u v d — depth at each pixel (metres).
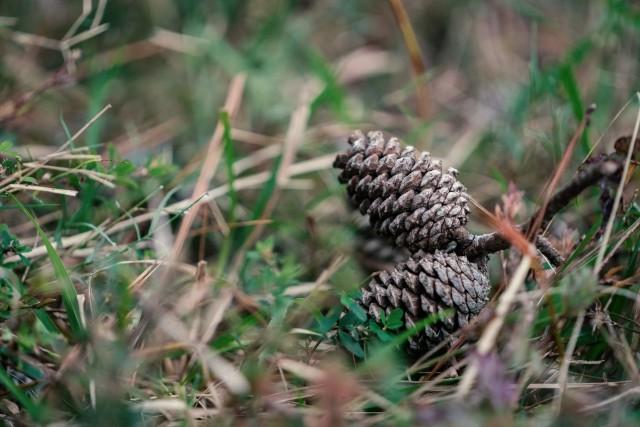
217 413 0.59
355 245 0.68
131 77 0.81
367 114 0.79
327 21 0.88
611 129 0.74
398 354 0.60
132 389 0.59
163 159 0.69
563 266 0.61
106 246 0.65
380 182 0.62
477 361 0.56
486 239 0.61
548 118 0.76
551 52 0.84
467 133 0.77
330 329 0.62
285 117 0.79
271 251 0.66
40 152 0.72
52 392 0.58
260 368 0.60
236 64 0.80
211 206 0.69
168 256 0.65
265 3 0.84
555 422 0.57
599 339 0.61
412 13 0.91
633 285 0.62
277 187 0.71
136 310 0.62
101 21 0.82
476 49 0.87
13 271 0.63
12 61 0.78
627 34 0.78
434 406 0.58
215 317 0.63
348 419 0.58
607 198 0.62
